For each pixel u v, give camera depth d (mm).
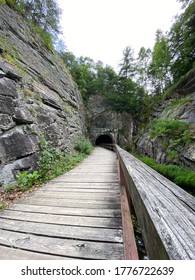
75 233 1861
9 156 3795
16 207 2680
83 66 24859
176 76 16641
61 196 3129
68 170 5652
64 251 1561
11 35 6902
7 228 2033
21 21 8648
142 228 831
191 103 10867
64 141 7969
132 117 23078
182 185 6777
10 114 4273
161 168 8484
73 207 2604
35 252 1569
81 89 22391
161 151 10234
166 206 723
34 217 2311
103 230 1907
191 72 11859
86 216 2279
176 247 479
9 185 3518
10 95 4523
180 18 15008
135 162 2080
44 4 11523
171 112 13250
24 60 6926
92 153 11938
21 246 1667
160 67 21094
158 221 612
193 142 8023
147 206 730
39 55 9414
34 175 3902
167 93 16781
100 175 4824
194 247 476
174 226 577
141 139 16422
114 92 24266
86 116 22266
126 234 1730
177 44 15875
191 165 7410
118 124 22797
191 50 13898
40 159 4805
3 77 4555
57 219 2223
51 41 12484
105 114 23062
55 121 7406
